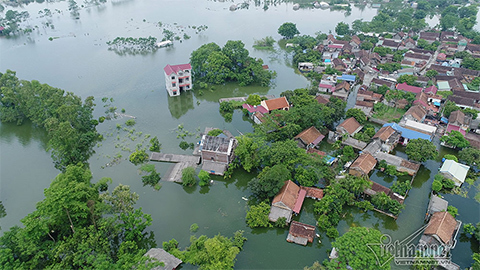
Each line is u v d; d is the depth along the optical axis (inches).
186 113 4458.7
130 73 5703.7
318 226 2642.7
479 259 2222.0
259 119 4037.9
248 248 2474.2
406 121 3878.0
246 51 5472.4
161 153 3496.6
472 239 2576.3
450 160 3238.2
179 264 2273.6
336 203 2719.0
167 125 4146.2
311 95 4485.7
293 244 2502.5
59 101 3850.9
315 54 6225.4
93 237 2204.7
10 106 4252.0
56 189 2310.5
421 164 3432.6
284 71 5920.3
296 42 6993.1
